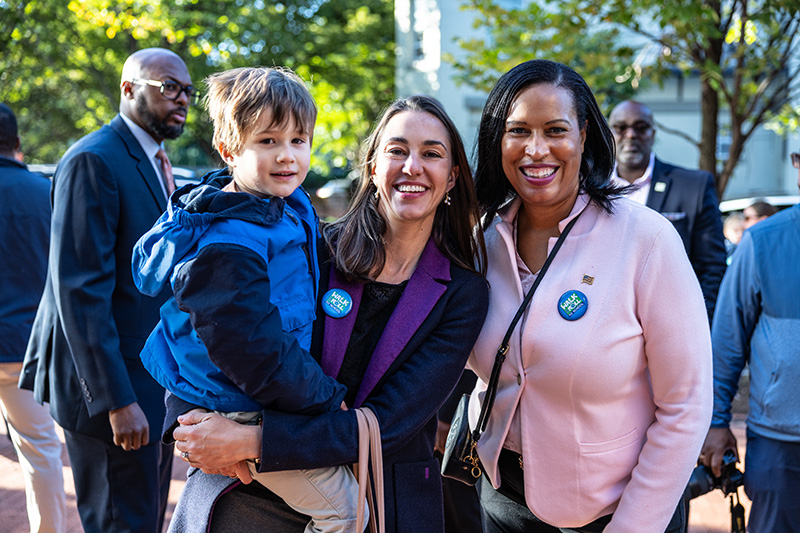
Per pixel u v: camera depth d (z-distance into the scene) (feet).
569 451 6.66
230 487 6.43
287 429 5.89
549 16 24.07
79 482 9.98
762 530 9.19
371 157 6.97
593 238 6.67
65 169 9.37
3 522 13.38
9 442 18.03
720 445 9.48
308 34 60.54
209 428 5.89
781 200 29.96
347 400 6.69
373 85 68.54
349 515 6.26
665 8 20.68
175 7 45.96
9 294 11.55
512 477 7.27
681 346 6.31
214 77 6.61
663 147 65.36
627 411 6.69
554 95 6.51
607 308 6.45
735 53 23.52
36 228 12.02
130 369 9.73
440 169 6.59
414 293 6.69
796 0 20.85
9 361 11.16
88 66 52.21
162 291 10.07
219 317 5.57
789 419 8.80
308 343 6.43
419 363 6.56
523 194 6.75
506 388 6.97
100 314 9.18
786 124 32.45
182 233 5.73
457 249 7.02
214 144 6.61
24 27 44.11
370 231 6.77
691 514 14.32
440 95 61.57
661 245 6.40
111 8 37.24
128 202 9.62
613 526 6.53
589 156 6.96
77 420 9.62
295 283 6.31
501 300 7.02
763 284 9.09
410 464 6.68
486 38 58.08
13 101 56.95
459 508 10.41
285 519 6.51
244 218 5.87
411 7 63.05
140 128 10.34
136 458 9.76
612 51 26.00
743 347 9.51
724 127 30.32
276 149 6.25
